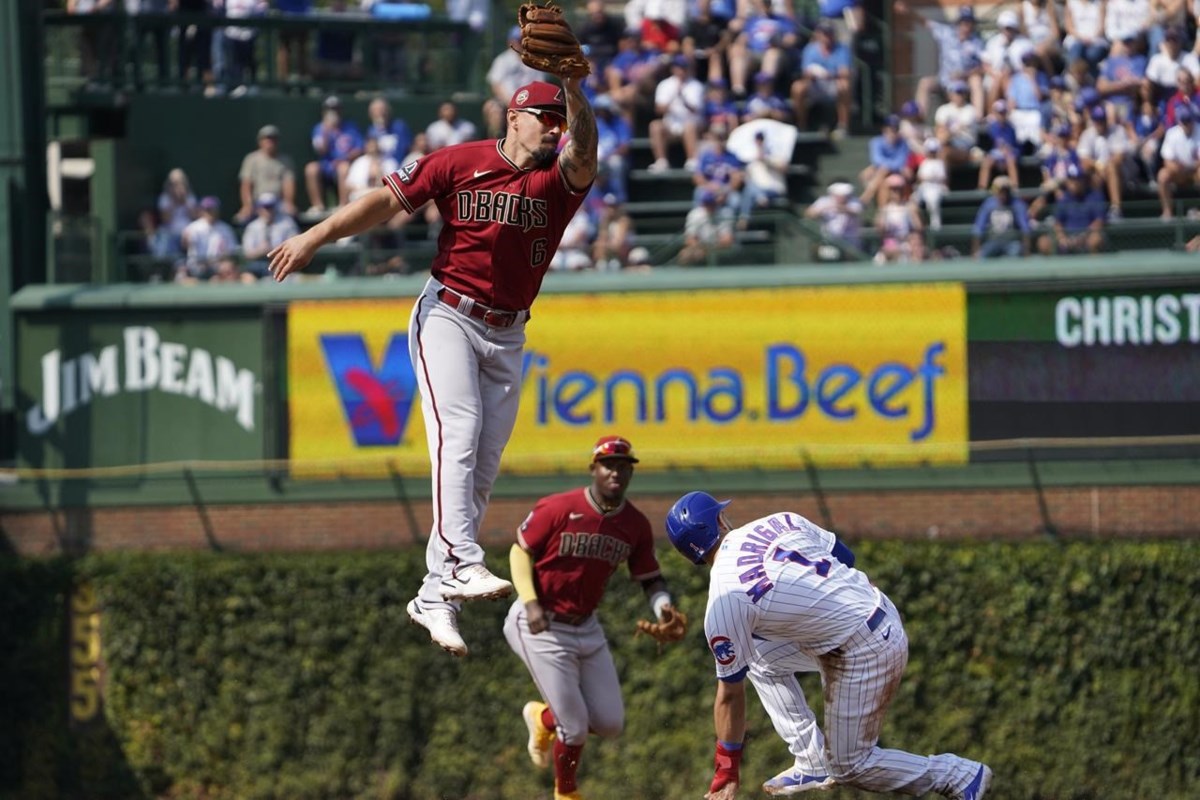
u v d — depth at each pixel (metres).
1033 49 64.50
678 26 67.94
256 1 72.38
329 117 70.50
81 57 71.38
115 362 62.59
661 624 39.88
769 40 67.44
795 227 61.38
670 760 56.75
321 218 68.44
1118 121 62.25
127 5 70.69
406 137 69.75
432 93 74.12
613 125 66.75
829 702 30.14
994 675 55.72
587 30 69.56
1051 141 62.38
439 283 22.97
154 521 62.06
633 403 59.59
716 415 59.19
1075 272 57.09
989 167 63.12
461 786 58.16
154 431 62.25
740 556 29.75
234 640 59.53
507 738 58.03
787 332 58.78
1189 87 61.56
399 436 60.62
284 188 69.19
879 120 68.62
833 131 67.62
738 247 61.75
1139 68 63.06
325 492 61.03
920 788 30.55
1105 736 54.91
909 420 58.12
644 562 41.22
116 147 69.94
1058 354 57.28
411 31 73.56
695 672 56.84
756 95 67.88
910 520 58.12
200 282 63.59
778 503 58.84
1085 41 64.50
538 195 22.45
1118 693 55.06
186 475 61.69
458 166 22.62
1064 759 55.09
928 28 68.50
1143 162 61.94
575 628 41.47
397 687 58.66
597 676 41.97
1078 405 57.19
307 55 73.12
